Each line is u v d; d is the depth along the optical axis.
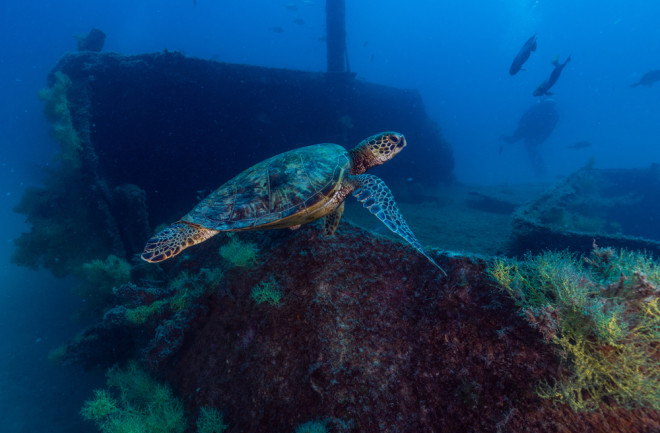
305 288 0.98
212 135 3.12
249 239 1.25
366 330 0.90
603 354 0.63
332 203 1.04
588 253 1.82
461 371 0.76
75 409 2.04
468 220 3.53
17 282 3.92
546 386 0.66
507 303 0.78
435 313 0.85
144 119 2.72
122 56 2.61
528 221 2.06
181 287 1.22
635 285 0.69
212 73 2.96
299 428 0.80
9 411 2.04
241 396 0.99
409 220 3.48
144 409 1.09
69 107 2.39
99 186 2.31
